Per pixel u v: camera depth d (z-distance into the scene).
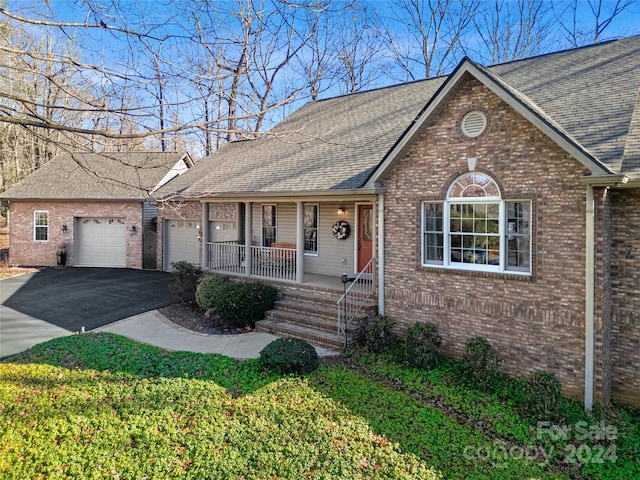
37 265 21.33
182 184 17.16
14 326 11.47
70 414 6.32
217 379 8.00
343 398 7.16
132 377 7.95
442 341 9.24
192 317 12.28
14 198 21.09
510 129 8.17
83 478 4.87
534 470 5.60
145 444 5.59
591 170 7.00
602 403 7.38
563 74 10.93
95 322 11.84
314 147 13.95
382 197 10.16
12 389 7.21
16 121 5.32
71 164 23.27
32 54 5.40
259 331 11.12
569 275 7.61
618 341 7.82
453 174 8.97
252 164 14.96
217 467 5.14
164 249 19.98
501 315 8.45
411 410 6.86
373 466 5.38
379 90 16.70
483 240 8.74
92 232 21.19
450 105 8.96
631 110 8.28
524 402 7.03
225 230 18.06
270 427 6.14
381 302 10.30
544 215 7.83
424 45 26.84
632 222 7.59
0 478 4.80
